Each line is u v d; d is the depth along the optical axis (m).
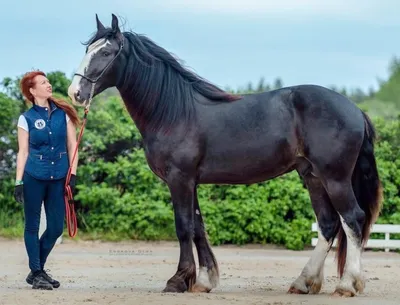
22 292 8.87
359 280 9.18
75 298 8.45
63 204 9.38
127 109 9.62
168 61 9.51
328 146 9.17
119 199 17.02
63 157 9.33
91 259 13.80
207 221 16.75
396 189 17.05
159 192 17.20
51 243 9.45
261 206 16.72
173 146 9.31
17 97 18.12
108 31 9.42
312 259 9.64
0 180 17.67
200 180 9.50
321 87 9.43
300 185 16.92
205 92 9.48
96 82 9.31
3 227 17.19
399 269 13.14
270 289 10.05
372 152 9.48
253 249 16.45
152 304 8.19
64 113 9.42
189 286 9.33
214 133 9.34
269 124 9.33
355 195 9.52
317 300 8.84
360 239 9.25
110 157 18.11
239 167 9.38
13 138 17.47
